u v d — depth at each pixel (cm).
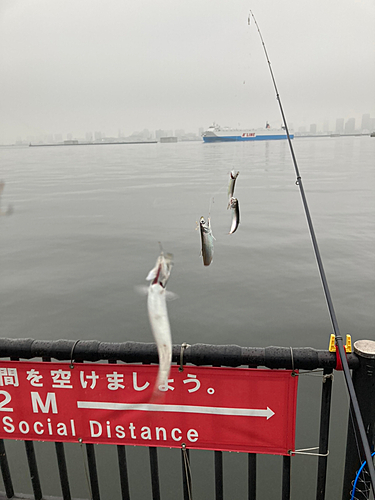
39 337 700
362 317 727
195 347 206
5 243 1296
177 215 1659
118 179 3061
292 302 793
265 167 3725
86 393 220
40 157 7175
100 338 692
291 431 211
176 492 398
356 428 198
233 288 866
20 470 427
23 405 227
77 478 416
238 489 397
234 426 214
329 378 203
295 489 391
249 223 1492
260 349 203
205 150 7181
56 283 930
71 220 1627
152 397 215
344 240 1227
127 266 1034
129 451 454
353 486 210
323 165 3938
